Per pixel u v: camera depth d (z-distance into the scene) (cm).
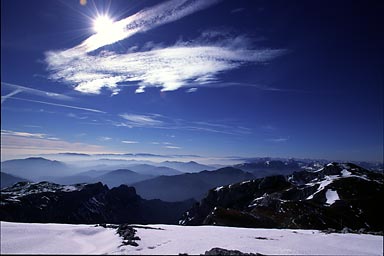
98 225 4697
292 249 3456
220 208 10681
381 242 4250
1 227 3850
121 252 2728
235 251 2880
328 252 3444
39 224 4497
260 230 5269
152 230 4350
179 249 3042
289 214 11994
